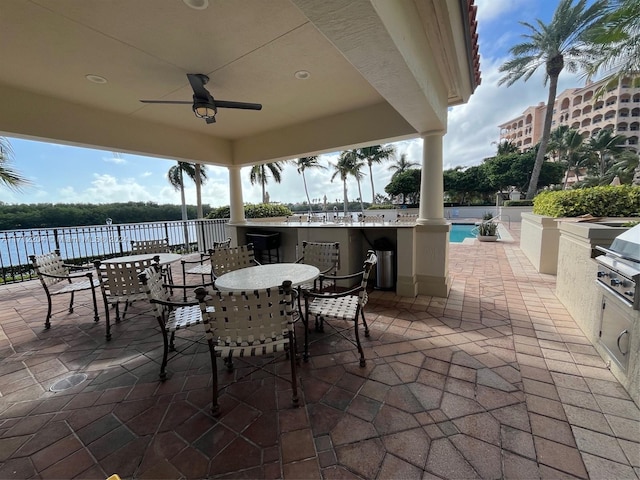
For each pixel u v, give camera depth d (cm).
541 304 337
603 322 212
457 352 233
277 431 158
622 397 174
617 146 2017
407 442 147
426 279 385
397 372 209
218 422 167
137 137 409
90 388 202
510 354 227
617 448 139
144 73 278
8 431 164
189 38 222
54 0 175
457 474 129
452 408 170
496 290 395
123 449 150
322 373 212
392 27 159
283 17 199
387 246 412
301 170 1688
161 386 203
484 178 2006
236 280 235
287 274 251
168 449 149
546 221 470
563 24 1125
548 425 155
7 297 427
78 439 157
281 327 173
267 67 272
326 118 424
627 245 179
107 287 279
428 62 251
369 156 1794
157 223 767
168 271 437
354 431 156
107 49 235
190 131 478
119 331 299
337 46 166
